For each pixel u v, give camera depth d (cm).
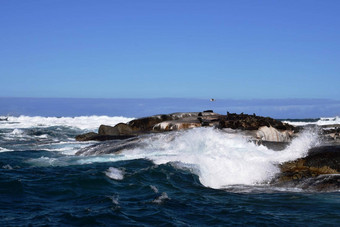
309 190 1162
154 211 919
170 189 1129
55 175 1262
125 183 1166
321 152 1354
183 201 1012
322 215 905
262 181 1272
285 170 1321
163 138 1773
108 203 968
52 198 1016
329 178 1207
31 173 1305
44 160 1597
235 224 845
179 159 1438
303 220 870
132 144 1762
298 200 1043
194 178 1248
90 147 1869
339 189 1144
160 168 1316
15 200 990
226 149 1518
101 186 1127
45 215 872
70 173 1294
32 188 1100
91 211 902
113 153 1711
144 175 1248
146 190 1099
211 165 1365
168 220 859
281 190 1167
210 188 1164
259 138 1783
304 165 1329
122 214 889
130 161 1466
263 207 974
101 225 820
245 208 962
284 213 923
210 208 959
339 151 1341
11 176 1252
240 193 1123
